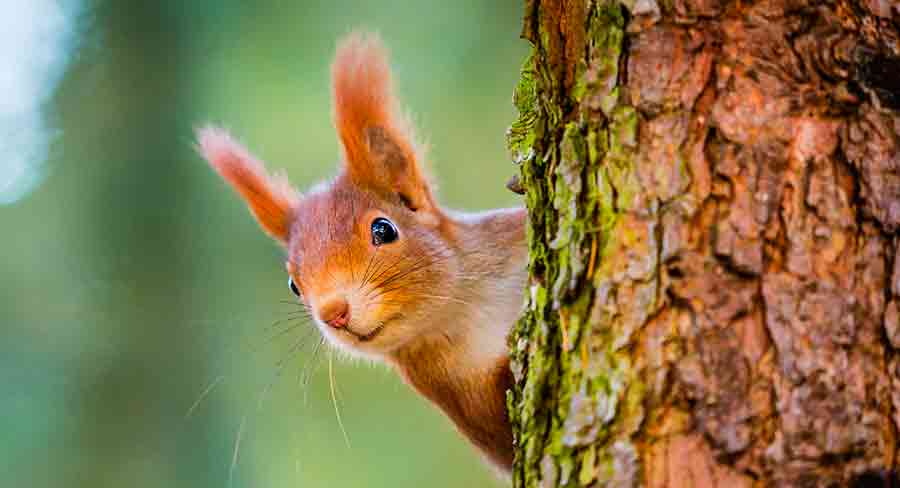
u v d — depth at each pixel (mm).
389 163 2709
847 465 2559
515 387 2611
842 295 2562
